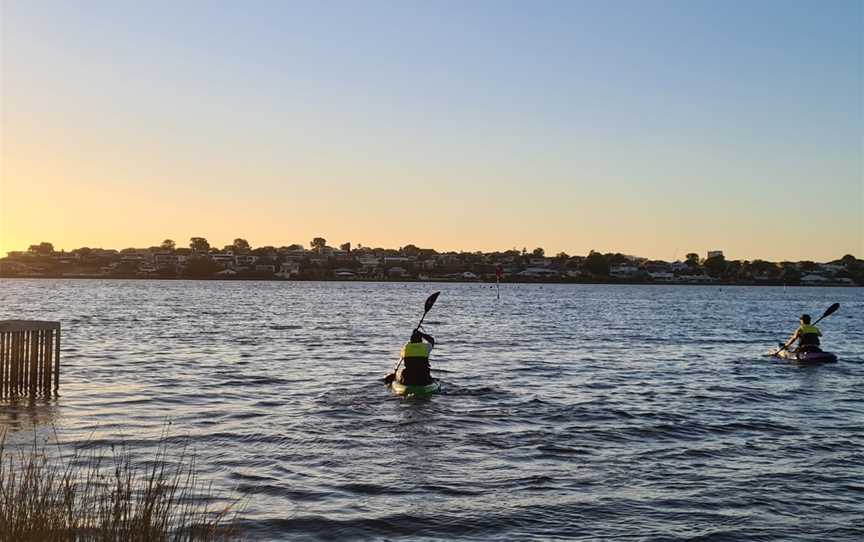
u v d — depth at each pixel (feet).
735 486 43.88
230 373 91.66
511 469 47.06
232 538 32.45
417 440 54.70
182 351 119.24
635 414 66.13
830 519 38.47
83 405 65.67
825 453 52.06
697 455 51.21
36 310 258.16
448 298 475.72
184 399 70.69
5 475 37.42
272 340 144.15
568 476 45.62
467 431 58.08
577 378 91.04
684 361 112.06
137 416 61.52
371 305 338.75
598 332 176.65
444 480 44.42
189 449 50.60
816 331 111.96
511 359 113.50
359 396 74.13
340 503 39.75
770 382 88.43
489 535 35.70
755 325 211.00
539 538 35.40
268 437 54.70
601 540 35.27
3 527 24.31
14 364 67.36
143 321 198.90
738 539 35.63
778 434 58.29
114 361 102.27
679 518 38.37
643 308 338.13
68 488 28.19
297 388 79.36
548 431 58.39
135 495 37.78
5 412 61.62
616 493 42.34
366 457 49.52
